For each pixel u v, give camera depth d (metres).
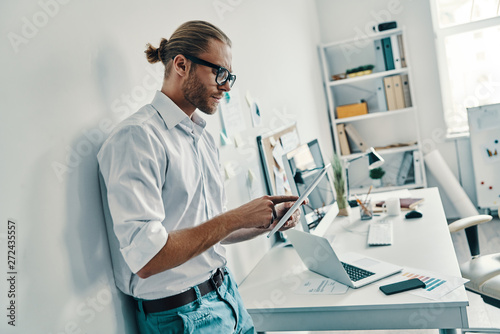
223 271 1.44
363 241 2.15
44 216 1.03
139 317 1.28
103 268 1.20
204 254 1.31
